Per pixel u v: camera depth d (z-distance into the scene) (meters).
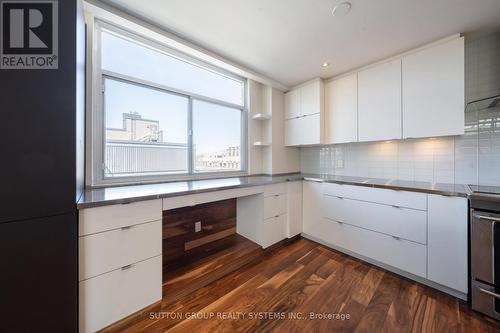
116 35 1.84
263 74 2.74
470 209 1.51
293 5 1.51
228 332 1.30
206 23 1.74
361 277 1.91
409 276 1.88
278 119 3.17
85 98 1.63
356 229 2.22
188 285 1.71
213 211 2.50
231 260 2.11
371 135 2.37
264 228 2.40
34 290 1.04
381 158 2.57
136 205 1.37
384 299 1.60
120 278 1.30
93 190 1.61
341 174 2.98
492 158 1.87
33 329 1.04
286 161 3.29
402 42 1.98
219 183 2.14
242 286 1.78
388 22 1.69
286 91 3.24
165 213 2.06
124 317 1.32
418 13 1.58
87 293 1.18
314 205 2.66
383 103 2.27
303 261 2.21
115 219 1.28
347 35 1.89
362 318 1.41
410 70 2.08
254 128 3.09
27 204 1.01
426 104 1.97
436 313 1.45
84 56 1.57
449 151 2.08
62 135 1.10
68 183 1.12
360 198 2.18
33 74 1.03
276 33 1.87
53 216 1.08
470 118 1.97
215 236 2.52
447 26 1.73
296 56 2.26
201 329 1.32
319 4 1.50
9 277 0.98
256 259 2.26
